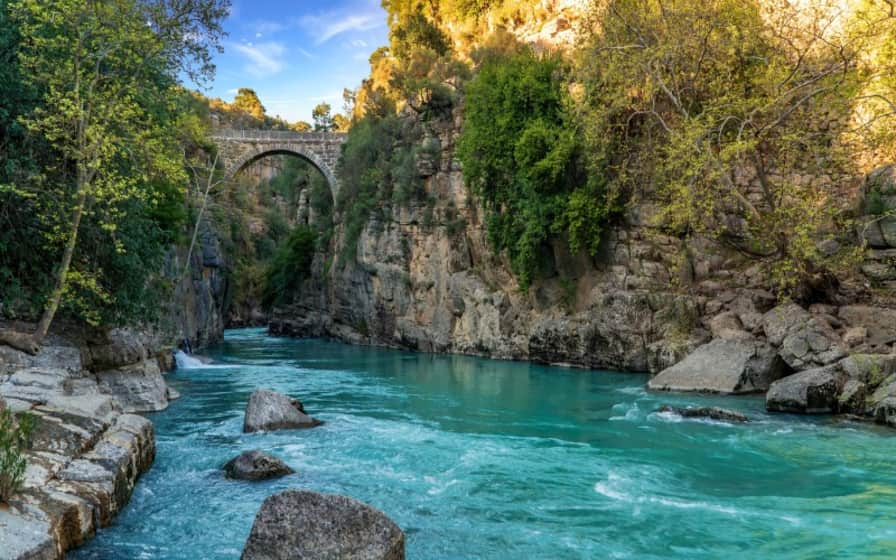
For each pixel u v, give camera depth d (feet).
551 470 37.50
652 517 29.48
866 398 52.16
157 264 69.77
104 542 26.09
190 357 106.11
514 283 118.73
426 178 140.05
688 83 84.12
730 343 70.23
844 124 79.56
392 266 146.20
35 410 33.45
